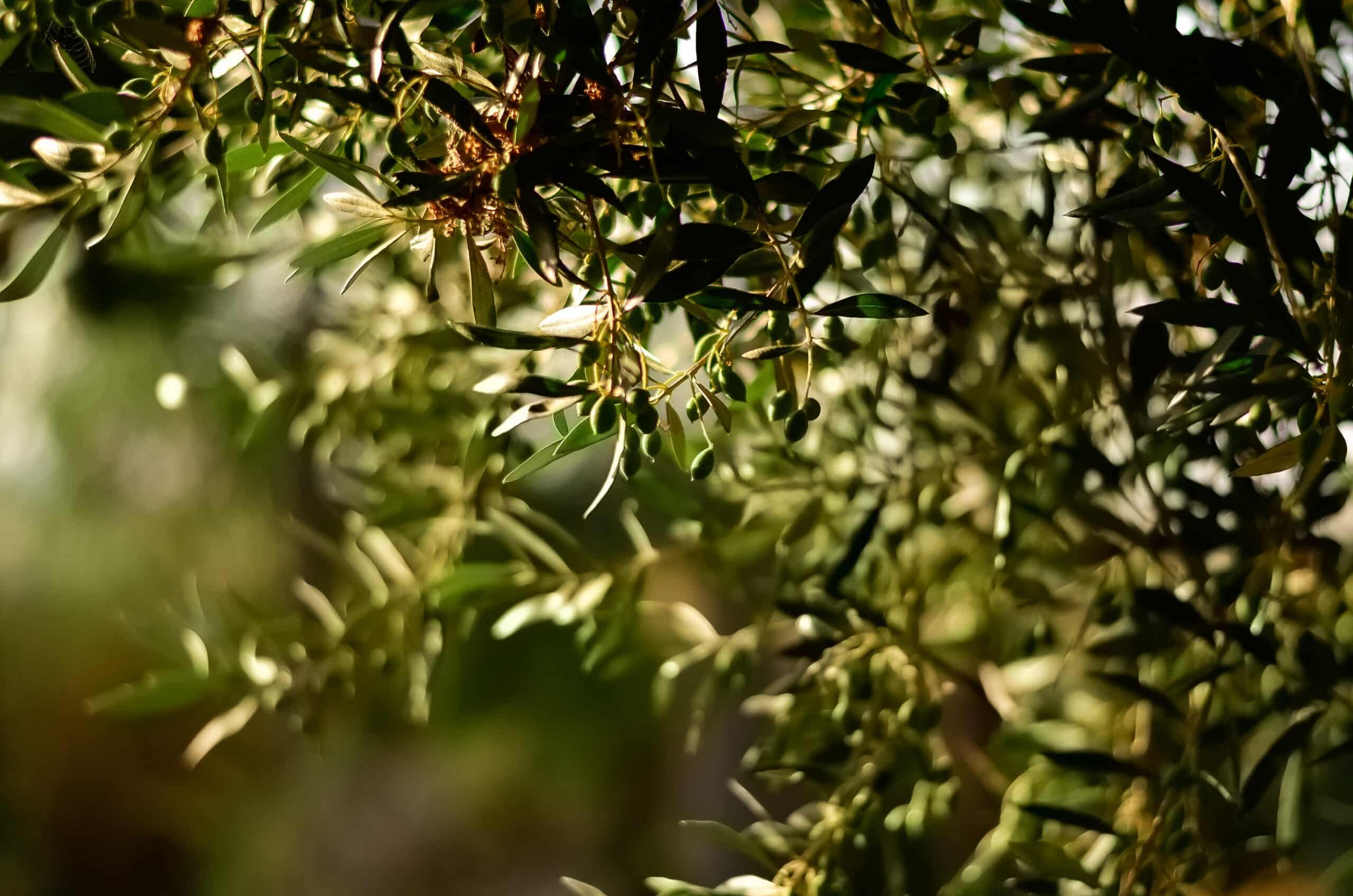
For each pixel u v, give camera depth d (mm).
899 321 1993
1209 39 1679
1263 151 1736
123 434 5215
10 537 7594
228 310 3252
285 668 2066
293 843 7395
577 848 7957
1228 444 1885
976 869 2008
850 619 1958
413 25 1666
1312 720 1849
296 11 1658
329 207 1689
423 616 2059
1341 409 1646
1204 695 1928
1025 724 2059
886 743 1951
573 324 1672
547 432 2736
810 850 1919
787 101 1829
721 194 1687
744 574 2047
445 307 2074
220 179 1669
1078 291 1937
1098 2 1659
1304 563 1915
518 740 7703
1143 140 1763
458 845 7879
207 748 2066
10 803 7695
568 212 1680
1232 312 1656
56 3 1673
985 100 1951
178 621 2092
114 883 7547
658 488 2012
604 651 2035
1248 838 1901
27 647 7949
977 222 1939
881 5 1731
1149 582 1999
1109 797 2021
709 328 1831
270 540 5020
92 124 1741
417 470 2100
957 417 2012
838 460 2033
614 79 1629
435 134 1695
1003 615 2084
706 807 4734
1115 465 1937
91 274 3432
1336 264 1662
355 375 2104
